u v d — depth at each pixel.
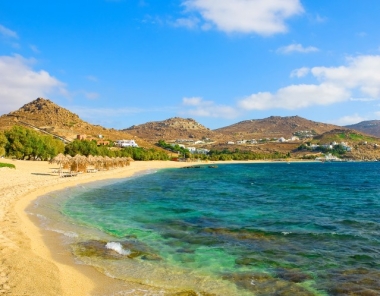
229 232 20.31
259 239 18.77
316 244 17.89
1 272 11.57
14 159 85.44
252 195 42.06
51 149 92.25
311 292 11.67
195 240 18.28
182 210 28.59
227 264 14.41
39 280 11.25
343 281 12.71
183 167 135.12
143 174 84.69
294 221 24.28
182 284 12.04
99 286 11.49
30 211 24.94
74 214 25.22
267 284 12.32
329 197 40.75
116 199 35.31
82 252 15.32
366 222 24.20
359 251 16.67
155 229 20.73
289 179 75.31
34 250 14.89
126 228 20.81
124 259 14.61
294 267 14.20
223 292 11.48
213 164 175.62
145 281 12.17
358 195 43.28
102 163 79.69
